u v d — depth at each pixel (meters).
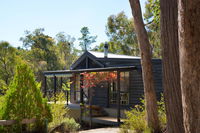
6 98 5.92
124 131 6.93
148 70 6.84
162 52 3.41
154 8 8.82
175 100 3.20
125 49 30.55
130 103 12.30
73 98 16.06
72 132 7.79
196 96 2.29
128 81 12.54
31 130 6.15
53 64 31.27
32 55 30.12
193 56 2.29
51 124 7.56
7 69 20.11
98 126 12.23
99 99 14.08
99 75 12.56
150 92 6.77
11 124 5.73
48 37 33.66
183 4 2.31
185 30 2.31
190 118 2.34
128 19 29.67
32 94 6.21
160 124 6.71
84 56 15.20
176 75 3.19
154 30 23.58
